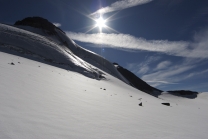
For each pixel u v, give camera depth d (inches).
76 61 1594.5
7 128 144.3
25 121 171.6
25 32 1561.3
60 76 728.3
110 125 238.2
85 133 184.7
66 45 2800.2
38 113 209.9
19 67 545.3
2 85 290.8
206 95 4010.8
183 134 260.4
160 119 365.4
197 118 464.8
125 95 873.5
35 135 147.0
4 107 192.5
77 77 976.9
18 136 136.6
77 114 257.1
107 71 2790.4
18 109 201.5
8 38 1163.9
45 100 288.2
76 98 398.3
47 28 2901.1
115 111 357.7
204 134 282.4
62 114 235.5
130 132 223.3
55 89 424.2
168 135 241.6
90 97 475.8
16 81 357.4
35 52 1207.6
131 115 349.7
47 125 178.5
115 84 1545.3
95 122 236.8
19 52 1047.6
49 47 1488.7
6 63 532.7
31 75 491.5
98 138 179.0
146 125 280.2
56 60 1310.3
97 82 1136.8
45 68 799.7
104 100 493.7
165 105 788.6
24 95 275.7
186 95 4220.0
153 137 220.2
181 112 570.3
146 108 526.0
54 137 153.6
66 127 188.5
